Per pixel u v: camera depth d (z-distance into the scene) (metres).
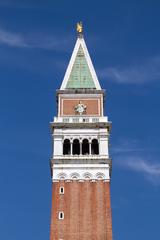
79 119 147.50
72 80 155.88
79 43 166.75
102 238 129.38
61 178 138.12
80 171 139.25
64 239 128.88
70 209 133.62
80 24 171.00
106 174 138.88
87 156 140.75
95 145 144.75
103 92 153.00
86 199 135.25
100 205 134.25
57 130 145.12
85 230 130.38
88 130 145.38
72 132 145.00
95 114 148.62
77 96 152.00
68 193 136.00
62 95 152.00
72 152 142.12
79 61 161.50
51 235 129.25
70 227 130.62
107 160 140.38
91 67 159.50
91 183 137.62
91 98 152.00
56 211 133.00
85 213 132.88
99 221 131.75
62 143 143.38
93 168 139.62
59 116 148.12
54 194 135.62
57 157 140.50
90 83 155.00
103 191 136.38
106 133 144.75
